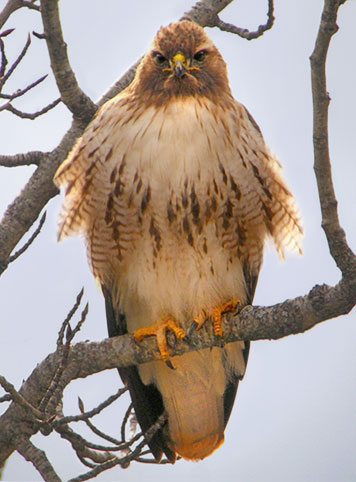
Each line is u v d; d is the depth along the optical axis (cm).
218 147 1019
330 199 804
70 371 978
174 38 1074
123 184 1021
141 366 1147
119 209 1033
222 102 1061
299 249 1078
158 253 1059
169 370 1142
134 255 1068
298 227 1069
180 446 1152
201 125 1023
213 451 1153
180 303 1082
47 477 908
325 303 874
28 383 973
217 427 1155
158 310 1088
